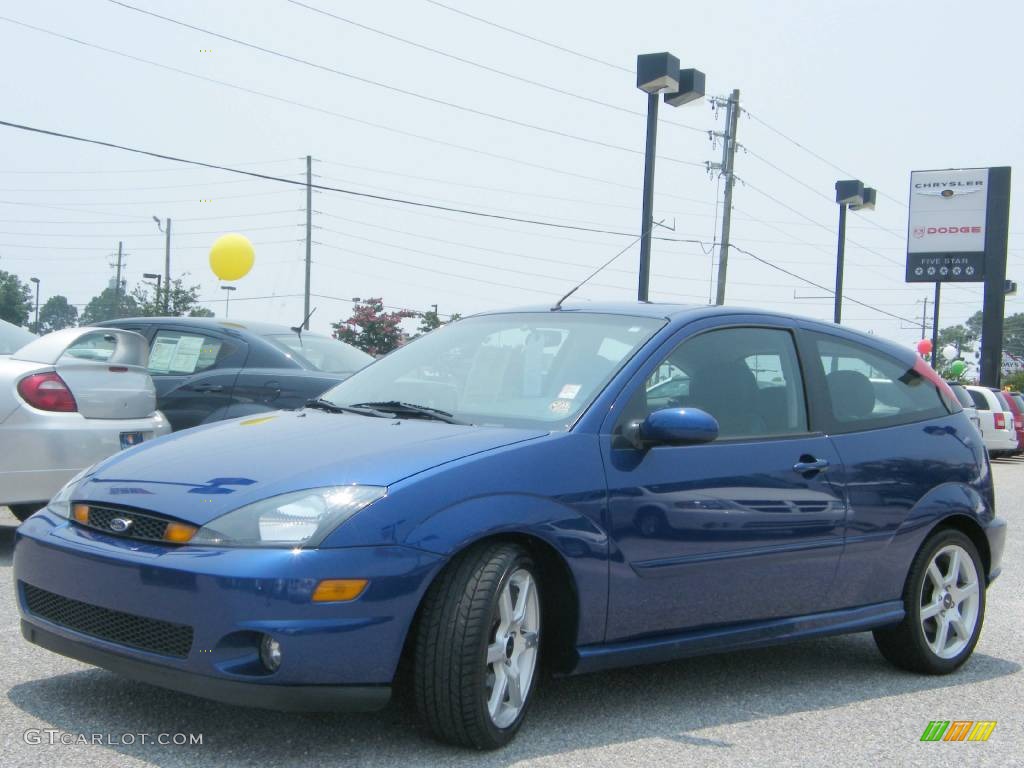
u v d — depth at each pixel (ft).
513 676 12.12
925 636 16.67
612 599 12.82
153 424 22.95
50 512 12.76
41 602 12.39
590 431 13.10
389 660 11.02
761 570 14.38
